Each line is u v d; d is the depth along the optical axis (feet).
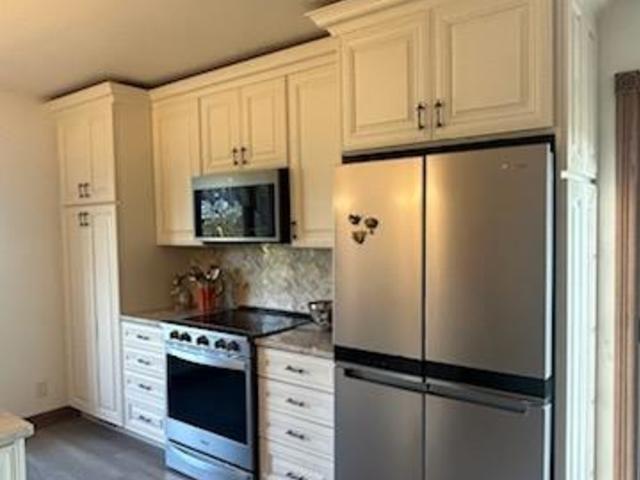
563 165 6.55
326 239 9.78
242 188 10.73
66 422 13.87
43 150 13.89
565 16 6.53
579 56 7.11
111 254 12.66
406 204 7.48
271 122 10.50
